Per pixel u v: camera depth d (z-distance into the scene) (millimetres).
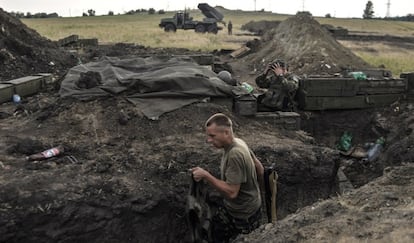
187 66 9367
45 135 7012
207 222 4586
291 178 6723
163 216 5562
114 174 5848
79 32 41812
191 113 7645
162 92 7840
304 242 3752
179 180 5953
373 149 9758
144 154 6496
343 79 10109
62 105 7785
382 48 31188
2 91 9578
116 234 5266
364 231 3730
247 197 4418
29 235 4922
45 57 16094
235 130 7688
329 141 10242
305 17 20625
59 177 5594
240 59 21828
